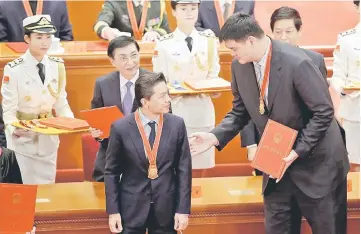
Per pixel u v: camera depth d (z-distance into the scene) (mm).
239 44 11500
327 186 12031
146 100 12031
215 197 14180
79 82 18016
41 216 13445
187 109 16750
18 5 19625
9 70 15836
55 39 18188
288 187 12375
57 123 14586
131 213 12312
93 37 23297
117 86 14609
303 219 14117
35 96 15984
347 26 22828
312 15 22891
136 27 20234
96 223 13727
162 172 12312
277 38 14984
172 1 16859
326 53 20125
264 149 11969
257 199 14078
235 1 20281
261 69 11805
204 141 12750
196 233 13977
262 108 11969
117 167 12461
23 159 16328
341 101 17203
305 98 11562
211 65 17047
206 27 20172
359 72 16344
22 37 19688
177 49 16812
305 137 11594
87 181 15664
